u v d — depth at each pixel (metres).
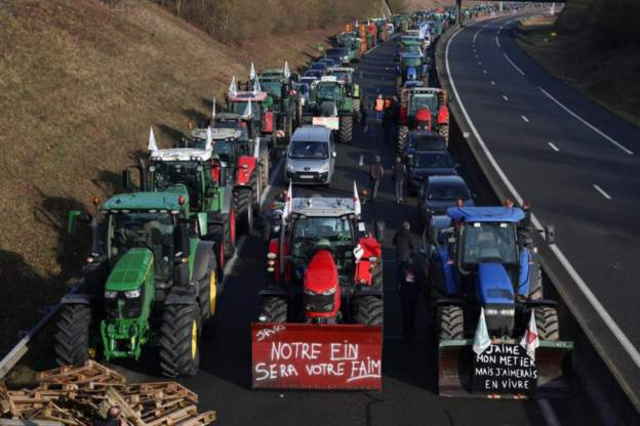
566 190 31.16
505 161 36.66
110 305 14.17
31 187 23.61
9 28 35.94
